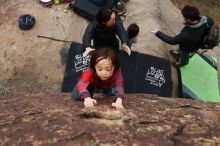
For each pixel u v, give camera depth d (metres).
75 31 7.87
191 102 4.04
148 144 3.03
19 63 7.36
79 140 3.03
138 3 8.90
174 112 3.62
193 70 8.04
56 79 7.25
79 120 3.30
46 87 7.18
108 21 5.48
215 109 3.83
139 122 3.30
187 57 7.79
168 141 3.08
